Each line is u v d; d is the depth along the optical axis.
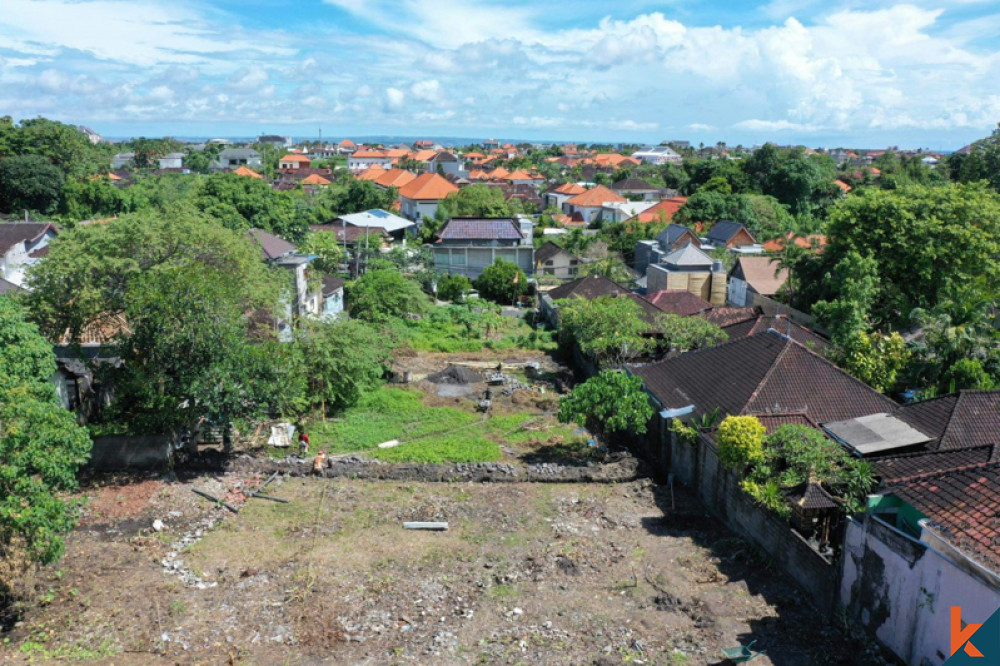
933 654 14.15
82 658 15.31
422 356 43.47
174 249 29.16
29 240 49.94
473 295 59.47
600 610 17.25
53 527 16.69
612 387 26.33
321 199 87.69
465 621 16.83
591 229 87.50
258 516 22.31
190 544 20.41
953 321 30.38
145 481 24.53
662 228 73.88
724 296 54.31
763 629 16.47
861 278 35.50
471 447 27.89
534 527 21.73
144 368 25.39
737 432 20.14
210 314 24.92
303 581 18.44
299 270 40.69
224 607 17.28
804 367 25.67
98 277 26.95
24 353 20.00
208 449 27.34
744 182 92.25
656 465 27.05
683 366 29.69
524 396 35.25
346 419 31.55
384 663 15.28
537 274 64.88
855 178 104.88
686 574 18.92
